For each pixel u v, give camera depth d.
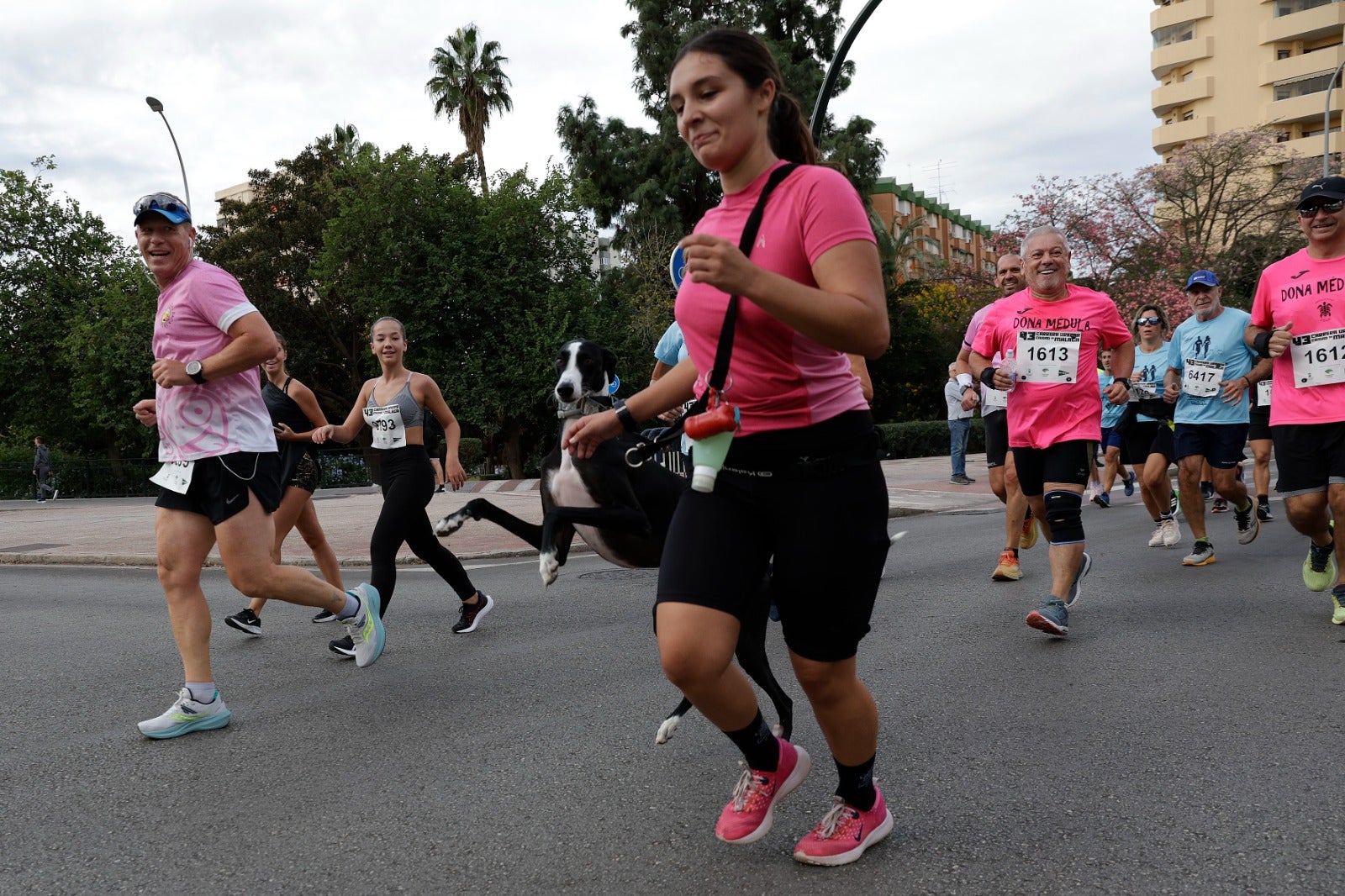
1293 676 4.40
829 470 2.38
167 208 4.17
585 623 6.27
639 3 36.12
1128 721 3.83
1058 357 5.51
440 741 3.91
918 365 40.03
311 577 4.71
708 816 3.00
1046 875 2.54
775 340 2.30
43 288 37.28
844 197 2.24
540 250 31.75
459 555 10.11
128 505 25.73
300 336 36.66
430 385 5.86
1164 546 8.58
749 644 3.43
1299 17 56.19
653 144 35.62
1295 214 32.53
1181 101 60.88
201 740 4.08
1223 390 6.78
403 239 30.52
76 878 2.75
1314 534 5.66
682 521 2.48
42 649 6.19
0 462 34.31
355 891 2.60
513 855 2.79
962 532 10.49
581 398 3.99
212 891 2.64
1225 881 2.48
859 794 2.67
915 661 4.88
